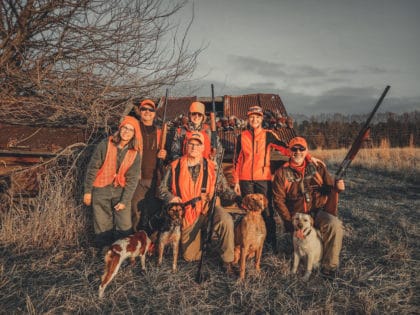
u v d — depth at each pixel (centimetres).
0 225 429
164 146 432
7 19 486
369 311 264
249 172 405
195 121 420
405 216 548
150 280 324
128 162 368
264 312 271
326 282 322
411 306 274
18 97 493
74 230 413
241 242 342
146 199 404
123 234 371
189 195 363
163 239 353
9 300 279
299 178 378
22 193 452
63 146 464
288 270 344
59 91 473
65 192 438
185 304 275
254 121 403
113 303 278
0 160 450
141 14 508
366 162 1236
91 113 465
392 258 372
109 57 511
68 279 319
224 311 271
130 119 367
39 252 379
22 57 484
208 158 405
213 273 344
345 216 554
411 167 1073
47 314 254
